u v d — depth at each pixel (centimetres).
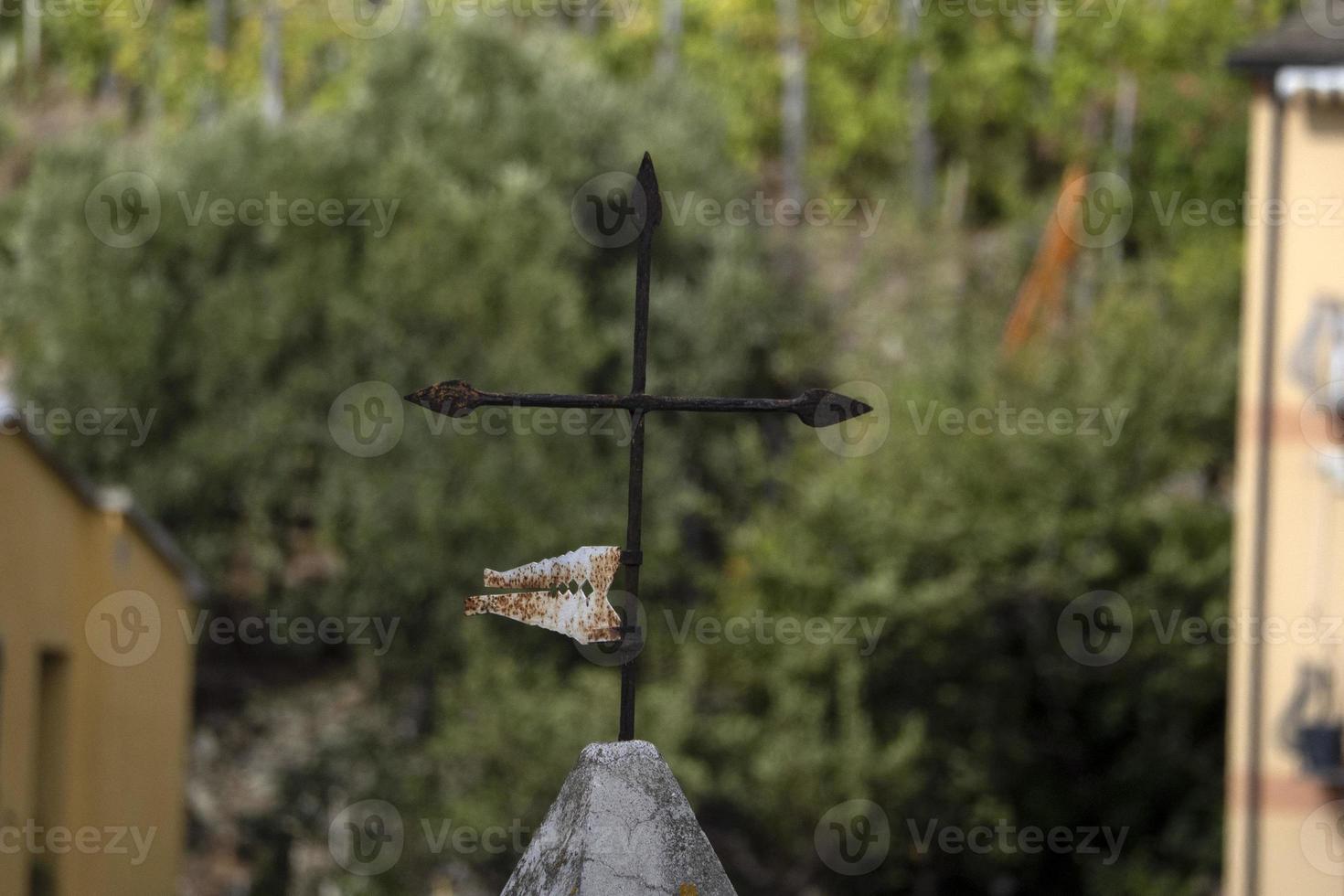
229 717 2545
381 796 2305
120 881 1551
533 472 2395
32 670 1330
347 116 2728
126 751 1563
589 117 2789
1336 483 1430
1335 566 1433
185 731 1761
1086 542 2381
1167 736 2395
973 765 2345
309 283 2525
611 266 2733
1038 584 2367
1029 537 2361
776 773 2180
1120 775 2392
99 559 1476
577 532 2397
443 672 2392
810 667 2284
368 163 2625
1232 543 2400
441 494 2381
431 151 2652
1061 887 2419
